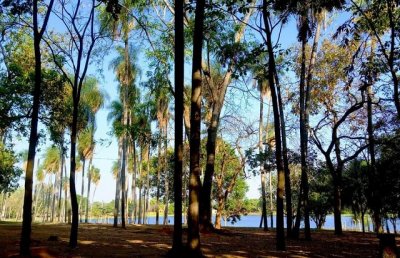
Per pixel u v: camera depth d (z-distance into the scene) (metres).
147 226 33.34
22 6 12.81
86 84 41.03
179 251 10.52
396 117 21.56
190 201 10.63
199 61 11.40
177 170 10.69
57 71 18.50
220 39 19.61
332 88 25.95
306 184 21.39
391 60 14.65
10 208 103.12
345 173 33.34
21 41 19.91
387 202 21.95
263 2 14.19
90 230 24.78
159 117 42.28
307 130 24.08
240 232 25.47
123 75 37.84
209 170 22.45
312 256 12.63
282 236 13.82
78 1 13.84
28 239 10.28
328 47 25.08
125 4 22.80
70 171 13.66
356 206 34.97
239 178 42.34
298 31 20.62
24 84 18.02
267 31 14.30
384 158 22.97
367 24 15.70
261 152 27.89
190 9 13.45
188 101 26.64
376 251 14.52
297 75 26.56
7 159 33.94
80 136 50.44
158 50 23.19
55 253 10.95
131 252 12.30
